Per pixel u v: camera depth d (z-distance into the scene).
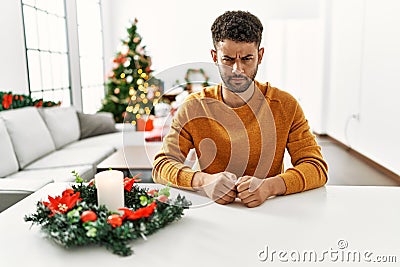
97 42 6.95
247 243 0.93
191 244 0.93
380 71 4.43
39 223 0.99
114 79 5.53
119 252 0.87
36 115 3.61
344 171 4.42
